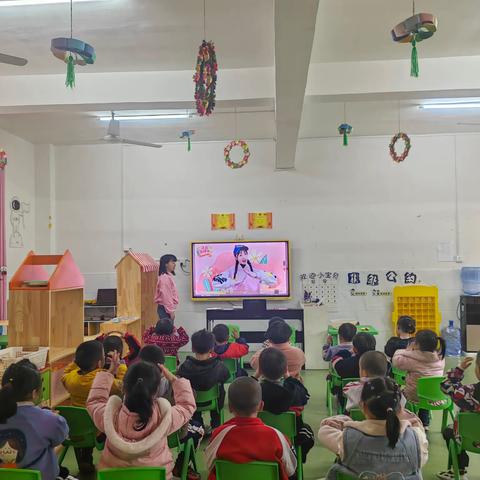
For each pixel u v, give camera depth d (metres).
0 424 2.13
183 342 4.40
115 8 3.49
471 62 4.44
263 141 7.33
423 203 7.16
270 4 3.45
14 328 3.67
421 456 1.86
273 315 6.27
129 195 7.40
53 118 6.02
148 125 6.45
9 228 6.62
